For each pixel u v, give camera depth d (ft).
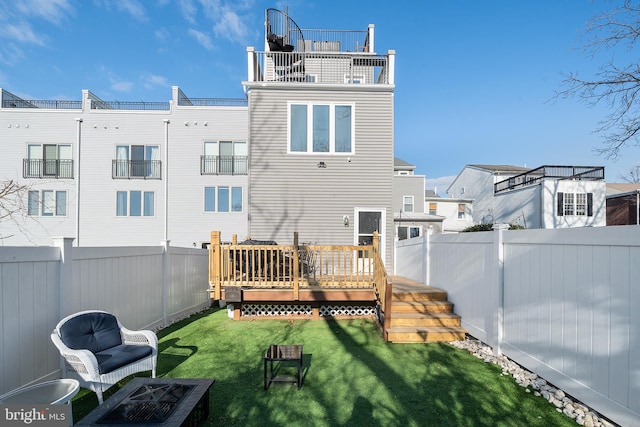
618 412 8.52
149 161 50.60
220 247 20.15
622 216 65.51
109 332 11.60
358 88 30.81
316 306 20.84
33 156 50.08
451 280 19.07
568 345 10.36
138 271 17.57
